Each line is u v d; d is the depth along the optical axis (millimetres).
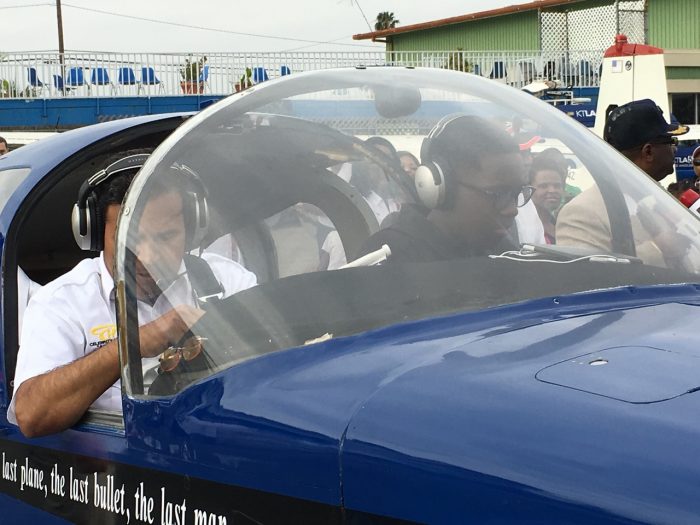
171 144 1968
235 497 1630
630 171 2172
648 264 1979
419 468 1359
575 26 26375
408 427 1405
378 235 1956
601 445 1248
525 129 2104
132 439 1867
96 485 2035
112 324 2496
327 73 2148
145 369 1860
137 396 1863
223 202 1936
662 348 1504
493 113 2111
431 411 1411
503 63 20406
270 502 1565
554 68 26234
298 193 1960
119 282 1908
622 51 13547
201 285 1873
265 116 2045
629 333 1603
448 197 1950
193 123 2010
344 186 1974
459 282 1865
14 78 28219
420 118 2051
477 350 1587
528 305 1807
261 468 1576
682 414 1270
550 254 1940
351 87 2088
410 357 1606
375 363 1605
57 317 2438
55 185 2834
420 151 1986
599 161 2129
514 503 1260
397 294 1842
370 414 1461
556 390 1383
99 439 2045
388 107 2057
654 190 2162
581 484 1219
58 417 2137
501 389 1413
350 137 2041
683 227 2090
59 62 28172
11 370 2537
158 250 1893
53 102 28188
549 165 2012
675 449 1206
